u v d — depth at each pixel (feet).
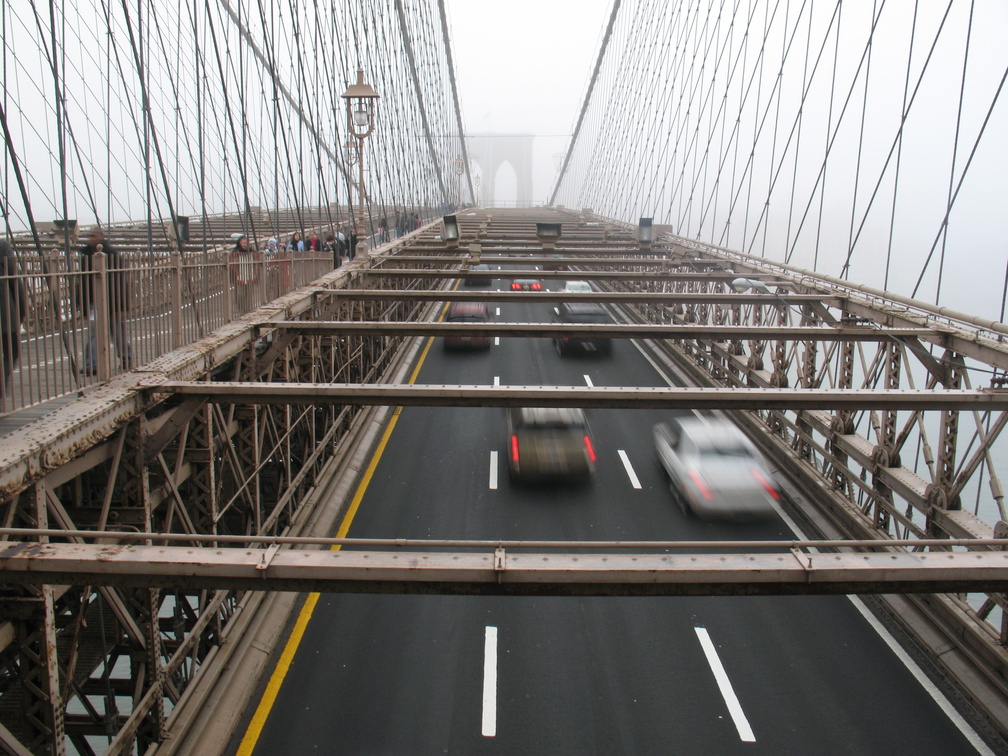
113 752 28.43
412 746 35.09
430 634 43.78
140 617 32.63
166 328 40.98
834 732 36.22
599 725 36.47
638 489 63.87
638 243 131.75
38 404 28.84
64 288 32.55
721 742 35.50
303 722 36.68
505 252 128.98
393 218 175.83
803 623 45.24
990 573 19.36
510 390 33.27
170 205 60.90
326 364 69.87
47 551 19.38
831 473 61.82
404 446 73.97
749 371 82.38
